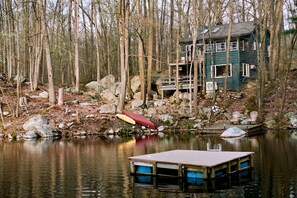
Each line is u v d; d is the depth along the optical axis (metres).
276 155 14.36
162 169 11.49
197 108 27.20
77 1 30.47
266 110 26.91
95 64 44.69
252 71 34.50
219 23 37.28
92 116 25.30
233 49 32.88
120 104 26.39
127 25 27.44
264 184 10.08
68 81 42.09
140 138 21.42
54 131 23.34
